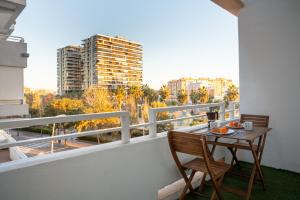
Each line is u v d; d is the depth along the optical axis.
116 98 35.50
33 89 37.16
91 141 18.02
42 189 1.53
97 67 45.03
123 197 2.05
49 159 1.60
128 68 49.09
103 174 1.89
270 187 2.83
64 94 37.25
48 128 17.67
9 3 2.86
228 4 3.71
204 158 2.03
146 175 2.26
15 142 1.46
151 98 39.91
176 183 2.77
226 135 2.43
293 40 3.29
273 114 3.52
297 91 3.27
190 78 41.22
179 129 2.96
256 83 3.70
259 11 3.63
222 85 36.28
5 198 1.38
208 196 2.48
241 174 3.04
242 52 3.85
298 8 3.23
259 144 2.84
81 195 1.74
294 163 3.33
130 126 2.19
